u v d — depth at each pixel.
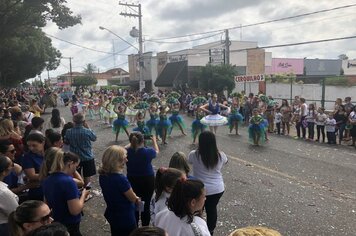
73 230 3.81
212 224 4.85
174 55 47.72
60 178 3.79
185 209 2.83
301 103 15.23
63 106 37.06
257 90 30.09
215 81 30.89
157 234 2.05
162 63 50.19
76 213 3.78
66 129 7.67
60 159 3.85
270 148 12.89
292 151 12.32
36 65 36.78
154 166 10.28
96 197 7.55
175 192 2.89
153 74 52.12
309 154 11.80
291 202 7.25
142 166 5.39
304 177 9.06
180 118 15.70
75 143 7.10
